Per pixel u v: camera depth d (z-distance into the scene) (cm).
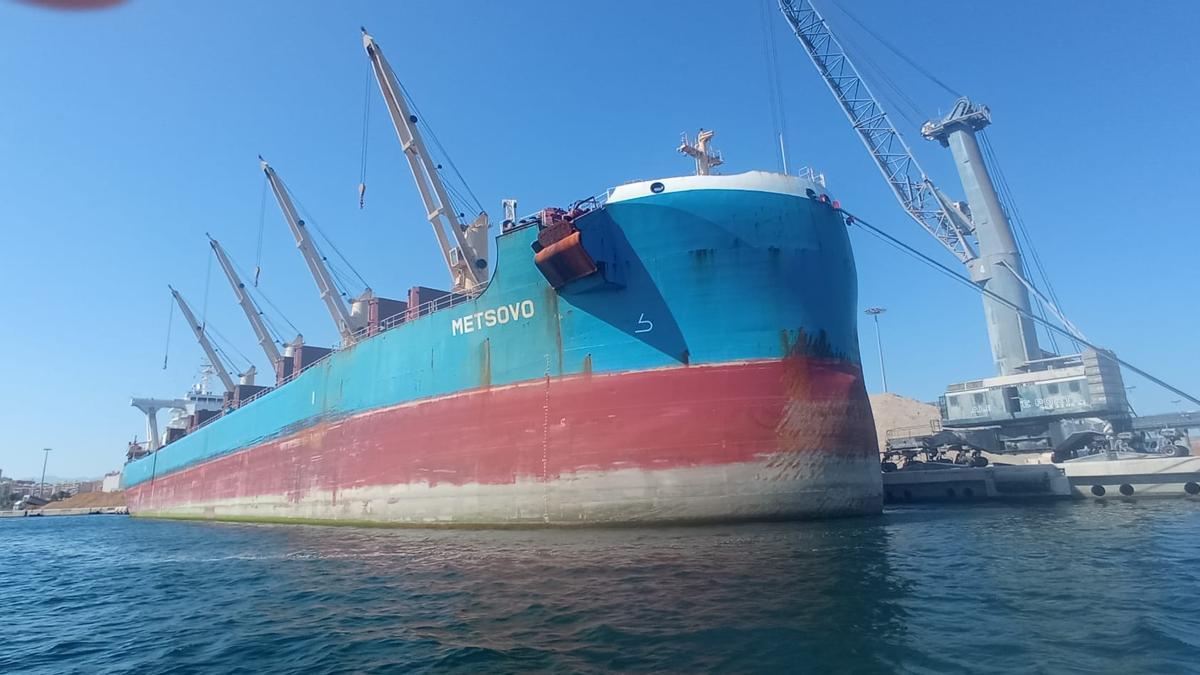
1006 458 4331
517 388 2833
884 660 930
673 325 2619
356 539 2866
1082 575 1438
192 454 6306
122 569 2594
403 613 1378
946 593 1302
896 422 8188
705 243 2639
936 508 3133
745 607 1232
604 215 2728
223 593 1823
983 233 6159
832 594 1305
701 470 2469
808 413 2558
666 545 1975
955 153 6425
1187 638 988
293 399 4456
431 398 3167
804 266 2702
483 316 3000
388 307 4384
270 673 1052
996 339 6000
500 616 1281
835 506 2533
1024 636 1022
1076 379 4544
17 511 14650
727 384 2544
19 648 1367
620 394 2609
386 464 3325
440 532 2822
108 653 1281
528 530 2608
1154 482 3103
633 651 1019
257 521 4659
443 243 3950
